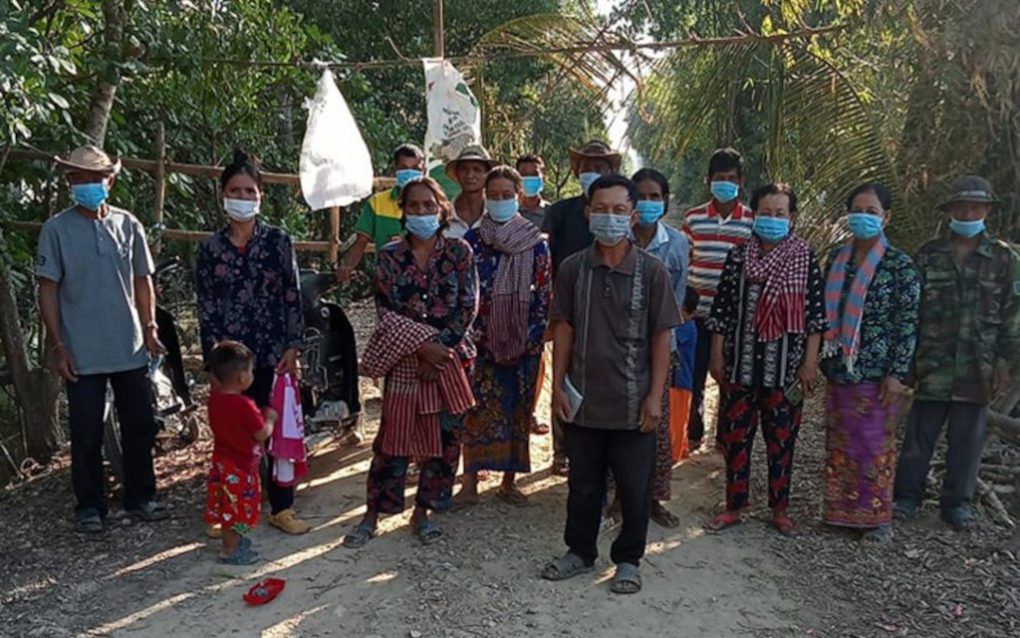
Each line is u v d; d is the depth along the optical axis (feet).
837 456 13.37
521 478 15.80
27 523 14.14
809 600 11.59
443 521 13.82
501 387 14.05
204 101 21.50
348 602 11.41
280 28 22.16
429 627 10.80
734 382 13.43
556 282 11.68
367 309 34.55
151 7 18.44
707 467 16.55
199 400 20.29
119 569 12.43
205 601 11.51
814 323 13.00
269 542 13.20
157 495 15.07
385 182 23.41
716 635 10.72
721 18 32.53
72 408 13.44
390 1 38.70
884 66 17.65
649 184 13.69
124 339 13.57
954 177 16.39
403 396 12.53
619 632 10.75
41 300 13.35
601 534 13.50
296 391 13.52
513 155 28.30
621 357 11.12
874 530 13.26
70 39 17.76
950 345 13.50
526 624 10.89
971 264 13.46
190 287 27.30
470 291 12.67
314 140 19.17
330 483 15.58
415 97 41.45
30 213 19.33
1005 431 14.80
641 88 19.84
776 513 13.69
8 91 12.69
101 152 13.37
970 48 15.25
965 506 13.82
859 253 13.33
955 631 10.84
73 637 10.69
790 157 18.71
